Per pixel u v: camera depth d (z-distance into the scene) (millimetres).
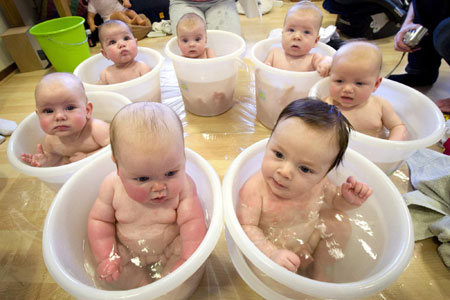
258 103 1213
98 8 2148
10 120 1337
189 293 673
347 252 706
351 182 726
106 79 1306
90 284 612
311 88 955
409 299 668
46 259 518
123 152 554
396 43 1273
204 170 690
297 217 721
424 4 1241
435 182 834
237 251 669
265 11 2537
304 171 595
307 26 1175
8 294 718
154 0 2305
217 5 1936
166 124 567
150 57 1353
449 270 715
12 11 1780
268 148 638
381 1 1839
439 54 1268
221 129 1232
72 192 680
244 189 717
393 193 648
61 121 857
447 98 1229
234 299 691
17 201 960
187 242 661
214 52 1410
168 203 683
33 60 1830
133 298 454
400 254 511
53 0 1940
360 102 972
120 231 708
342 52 935
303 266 687
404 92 983
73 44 1648
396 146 766
